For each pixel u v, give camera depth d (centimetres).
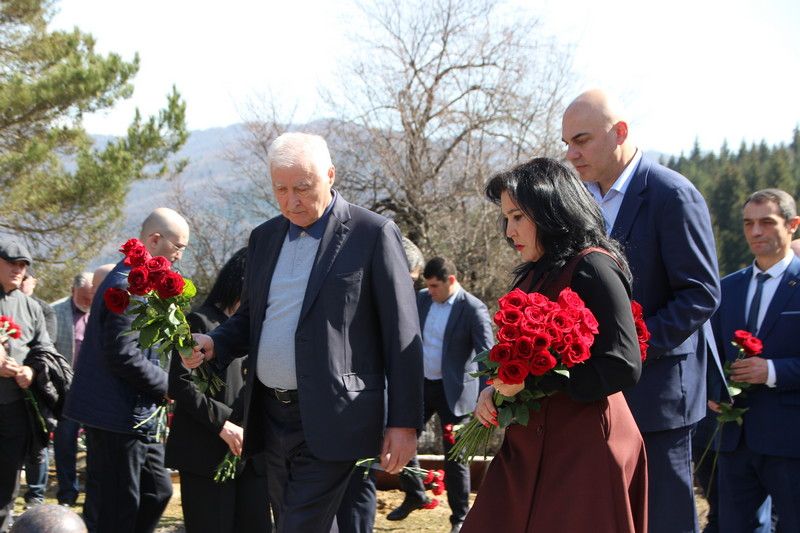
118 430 447
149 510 474
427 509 674
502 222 312
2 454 528
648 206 362
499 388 273
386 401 352
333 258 343
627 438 284
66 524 257
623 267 295
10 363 514
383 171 1605
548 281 288
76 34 1542
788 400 442
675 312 345
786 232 471
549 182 290
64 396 546
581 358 262
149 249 456
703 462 530
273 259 358
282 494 360
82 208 1454
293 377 343
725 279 497
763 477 456
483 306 636
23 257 540
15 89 1373
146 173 1517
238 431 410
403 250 353
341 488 342
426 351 635
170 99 1506
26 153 1359
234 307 424
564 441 280
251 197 1786
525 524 282
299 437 345
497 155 1631
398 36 1634
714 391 405
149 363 446
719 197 3762
